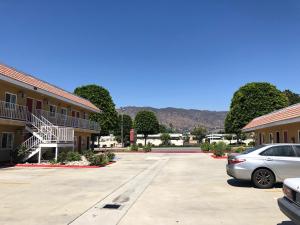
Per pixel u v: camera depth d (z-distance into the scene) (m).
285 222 7.28
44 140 24.28
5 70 24.16
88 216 7.80
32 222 7.26
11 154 23.45
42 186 12.50
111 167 21.62
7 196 10.33
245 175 11.72
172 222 7.30
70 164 22.48
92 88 58.91
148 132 92.50
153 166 22.42
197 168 20.58
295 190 5.86
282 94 58.69
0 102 23.20
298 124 23.75
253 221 7.37
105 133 59.53
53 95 29.55
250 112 58.16
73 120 35.12
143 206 8.92
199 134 112.50
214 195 10.50
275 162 11.61
